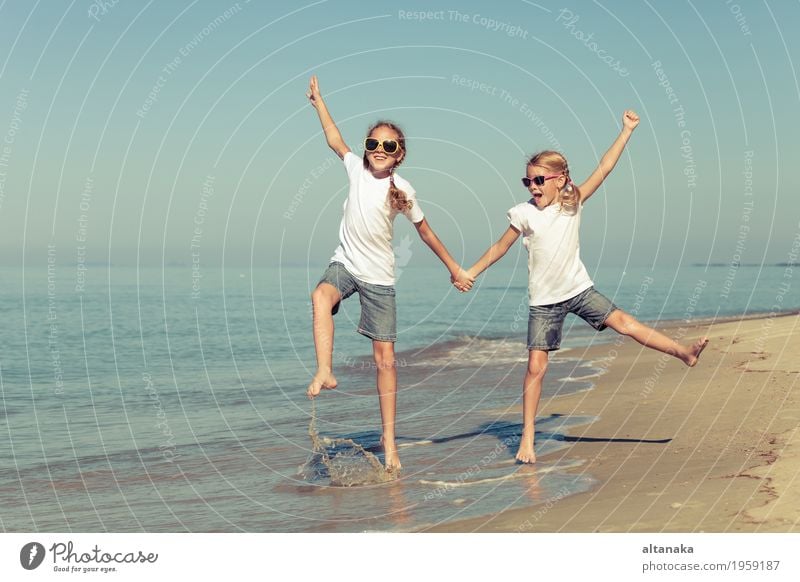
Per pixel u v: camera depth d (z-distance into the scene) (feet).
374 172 17.94
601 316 18.38
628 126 19.03
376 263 17.79
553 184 18.16
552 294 18.13
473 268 18.84
